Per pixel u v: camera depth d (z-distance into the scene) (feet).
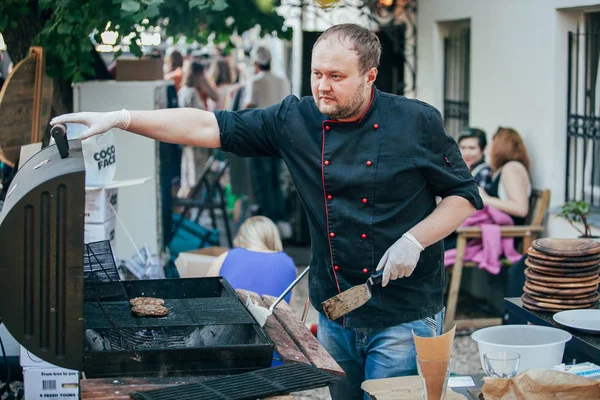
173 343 9.75
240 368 9.20
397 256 10.46
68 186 8.28
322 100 10.32
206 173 29.96
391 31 32.65
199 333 9.89
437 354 9.05
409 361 11.32
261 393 8.46
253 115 11.14
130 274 18.40
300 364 9.32
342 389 11.95
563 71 22.16
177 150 24.68
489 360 10.07
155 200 21.89
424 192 11.09
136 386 8.70
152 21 19.38
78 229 8.34
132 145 21.68
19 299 8.34
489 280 24.35
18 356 14.02
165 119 10.62
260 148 11.25
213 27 21.65
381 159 10.78
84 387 8.63
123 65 21.54
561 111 22.26
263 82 34.22
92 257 12.44
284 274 15.92
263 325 10.68
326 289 11.45
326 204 11.00
